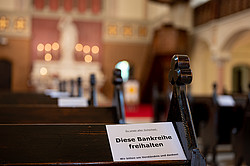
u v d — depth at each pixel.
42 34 16.28
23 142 1.30
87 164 1.27
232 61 14.99
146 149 1.38
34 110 2.68
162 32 12.41
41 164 1.24
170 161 1.36
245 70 16.11
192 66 13.30
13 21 15.95
